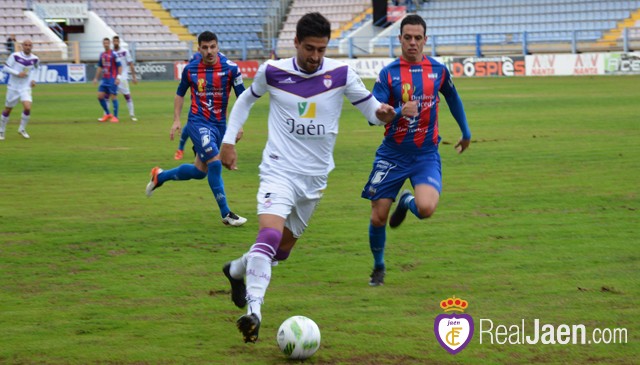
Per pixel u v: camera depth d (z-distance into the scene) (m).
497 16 53.06
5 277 8.20
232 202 12.27
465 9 54.50
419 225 10.44
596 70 44.22
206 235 10.12
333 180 14.13
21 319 6.88
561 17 51.41
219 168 10.78
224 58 11.48
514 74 46.69
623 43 45.22
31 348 6.18
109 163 16.38
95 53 52.44
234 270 6.68
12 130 22.94
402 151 7.86
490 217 10.84
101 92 25.50
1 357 5.99
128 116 27.44
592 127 21.23
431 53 51.28
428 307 7.12
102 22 52.94
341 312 7.02
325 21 6.30
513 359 5.91
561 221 10.52
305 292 7.64
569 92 33.47
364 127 23.17
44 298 7.49
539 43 48.34
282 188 6.52
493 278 8.00
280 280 8.06
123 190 13.31
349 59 51.31
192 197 12.78
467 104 28.98
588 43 46.97
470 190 12.81
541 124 22.27
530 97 31.52
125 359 5.95
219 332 6.57
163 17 56.00
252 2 58.25
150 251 9.30
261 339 6.39
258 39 56.66
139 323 6.78
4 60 48.75
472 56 49.28
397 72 7.77
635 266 8.34
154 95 37.50
